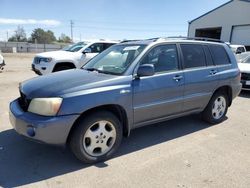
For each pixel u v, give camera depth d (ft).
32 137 10.74
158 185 10.52
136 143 14.58
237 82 18.74
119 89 12.14
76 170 11.50
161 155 13.17
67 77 12.76
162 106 14.14
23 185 10.30
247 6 83.15
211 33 105.19
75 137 11.37
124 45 15.49
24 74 44.45
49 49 193.16
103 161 12.36
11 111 11.98
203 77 16.06
